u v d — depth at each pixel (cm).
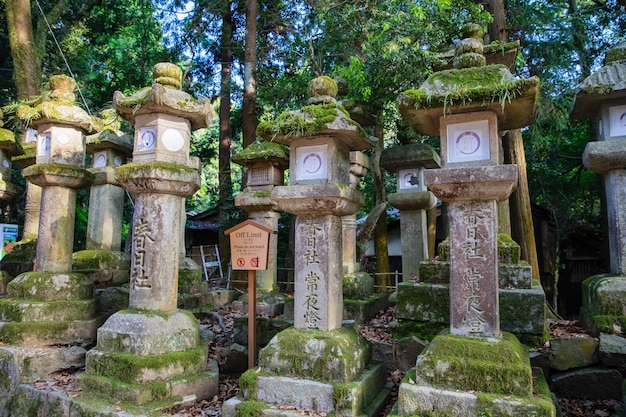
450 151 382
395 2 706
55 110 596
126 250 1281
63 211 607
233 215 1331
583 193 1252
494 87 352
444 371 338
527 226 764
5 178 829
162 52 1487
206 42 1486
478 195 364
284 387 384
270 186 748
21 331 529
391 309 661
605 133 500
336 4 823
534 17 883
